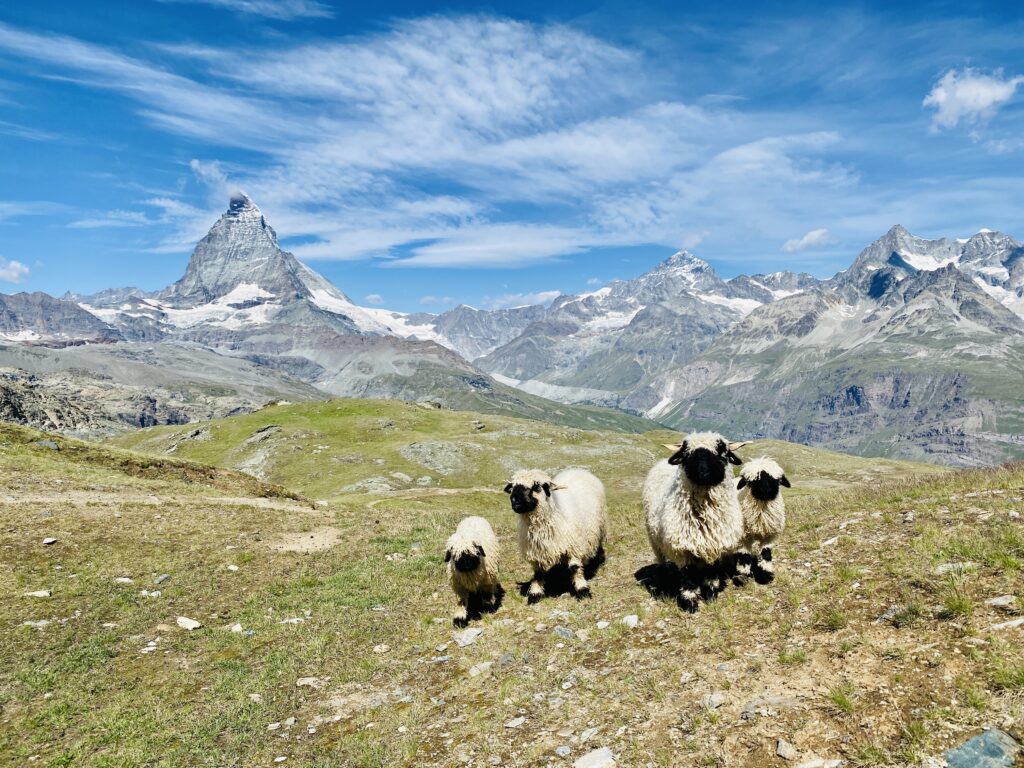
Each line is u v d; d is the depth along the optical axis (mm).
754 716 6855
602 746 7238
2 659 12055
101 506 22844
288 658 12359
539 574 13812
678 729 7117
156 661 12477
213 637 13648
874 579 9367
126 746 9336
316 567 18812
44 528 19375
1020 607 7258
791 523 16094
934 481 17906
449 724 8891
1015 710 5738
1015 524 10023
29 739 9531
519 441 110000
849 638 7883
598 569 15211
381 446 103812
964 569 8602
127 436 142625
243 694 10891
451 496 57281
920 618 7781
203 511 24562
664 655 9117
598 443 107188
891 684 6711
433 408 158625
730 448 10672
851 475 79938
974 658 6629
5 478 25203
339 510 30750
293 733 9539
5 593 14898
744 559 11773
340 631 13672
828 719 6461
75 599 15125
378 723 9367
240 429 123000
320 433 112750
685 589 10812
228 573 17891
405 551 20812
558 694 8867
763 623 9242
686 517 10641
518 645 11164
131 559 18156
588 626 11133
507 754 7660
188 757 9008
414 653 12117
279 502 31344
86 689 11195
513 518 28484
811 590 9789
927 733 5828
